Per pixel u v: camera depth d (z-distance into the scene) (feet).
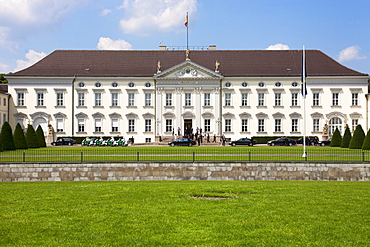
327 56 284.61
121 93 270.05
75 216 63.05
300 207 68.54
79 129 268.82
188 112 269.64
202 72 269.64
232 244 50.65
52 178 121.39
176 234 54.34
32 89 265.75
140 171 122.21
